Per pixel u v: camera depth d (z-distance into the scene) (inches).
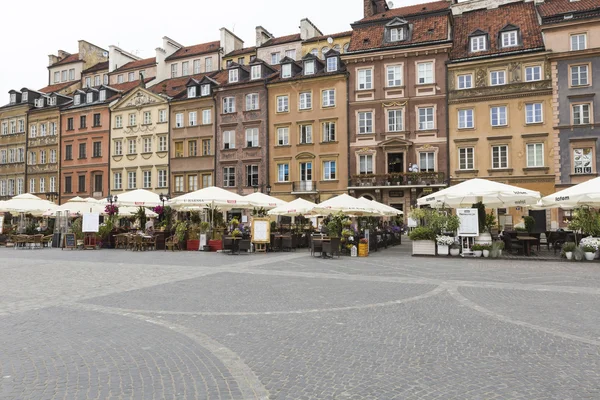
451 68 1502.2
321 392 193.8
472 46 1523.1
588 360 232.4
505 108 1438.2
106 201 1196.5
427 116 1525.6
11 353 248.7
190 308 362.9
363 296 412.8
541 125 1396.4
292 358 237.9
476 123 1465.3
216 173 1812.3
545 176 1385.3
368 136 1584.6
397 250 1032.2
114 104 2028.8
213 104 1839.3
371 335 280.7
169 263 715.4
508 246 860.6
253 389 197.5
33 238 1129.4
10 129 2308.1
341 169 1615.4
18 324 313.0
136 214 1296.8
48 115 2197.3
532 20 1536.7
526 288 452.4
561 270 605.3
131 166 1988.2
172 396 190.2
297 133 1686.8
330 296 413.4
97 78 2378.2
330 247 814.5
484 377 209.8
